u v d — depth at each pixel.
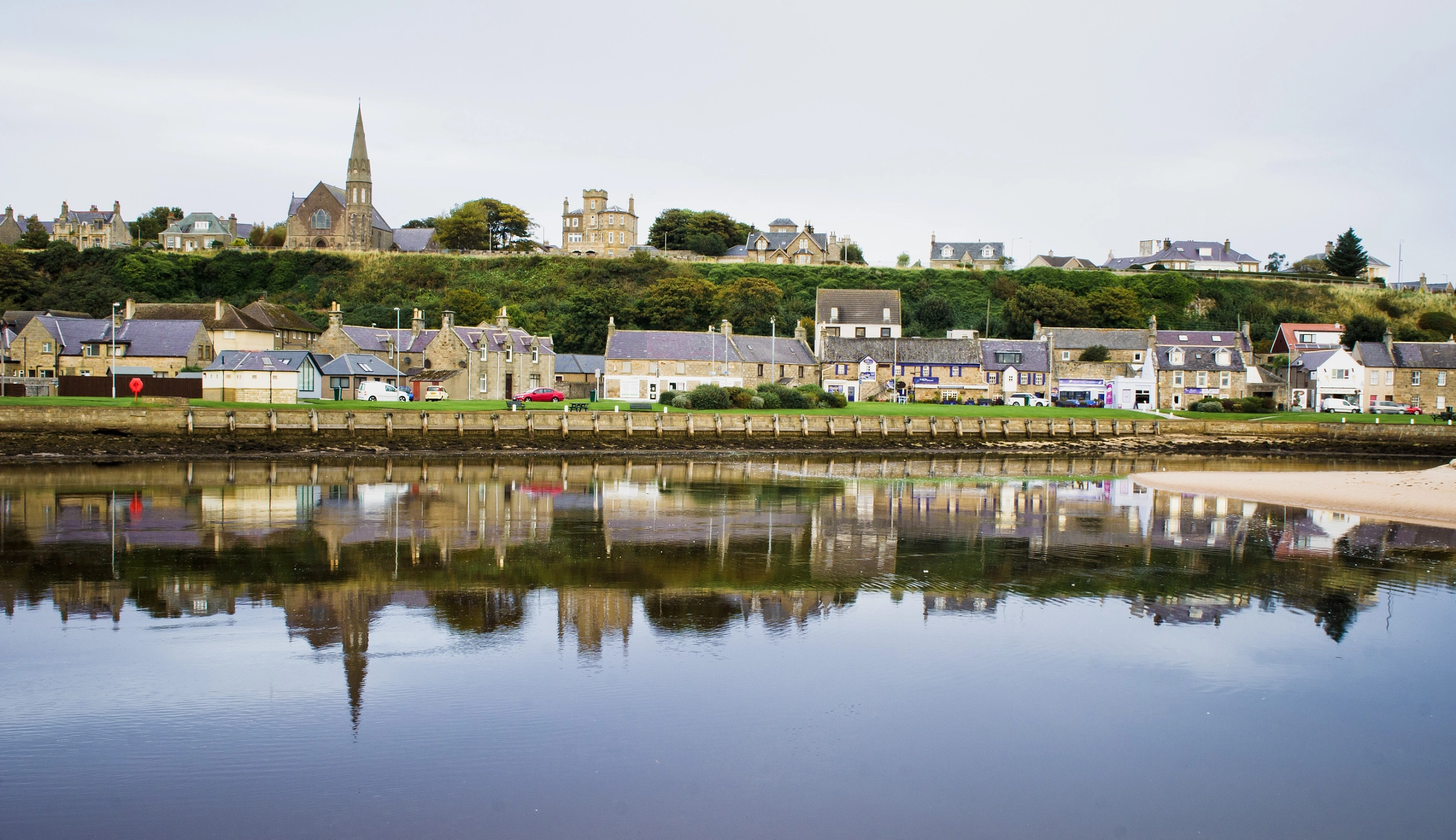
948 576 28.03
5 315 94.12
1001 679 19.53
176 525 34.00
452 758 15.71
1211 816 14.39
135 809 14.04
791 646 21.34
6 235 142.50
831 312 111.19
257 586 25.56
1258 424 79.50
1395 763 16.17
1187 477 54.22
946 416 75.81
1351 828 14.11
